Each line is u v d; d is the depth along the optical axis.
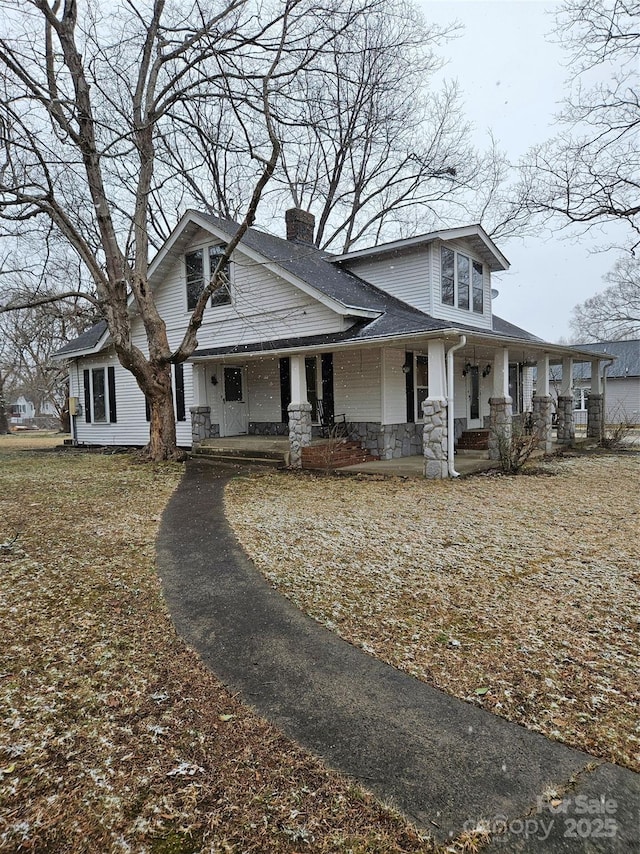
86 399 18.19
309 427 11.26
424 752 2.27
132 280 12.29
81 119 10.83
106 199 11.83
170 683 2.87
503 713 2.54
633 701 2.61
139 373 12.34
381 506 7.17
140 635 3.47
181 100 11.75
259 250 11.80
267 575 4.54
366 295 12.19
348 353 11.83
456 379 14.42
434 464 9.33
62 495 8.43
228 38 10.21
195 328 11.49
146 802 2.01
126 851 1.79
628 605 3.77
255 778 2.13
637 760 2.19
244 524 6.33
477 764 2.19
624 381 28.44
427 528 5.95
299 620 3.65
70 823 1.91
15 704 2.67
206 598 4.07
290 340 11.85
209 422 13.52
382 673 2.93
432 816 1.92
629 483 8.74
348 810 1.96
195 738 2.39
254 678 2.91
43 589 4.30
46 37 10.52
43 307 16.45
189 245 14.16
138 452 14.16
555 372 31.09
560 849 1.76
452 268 13.46
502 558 4.85
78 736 2.41
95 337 17.61
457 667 2.97
